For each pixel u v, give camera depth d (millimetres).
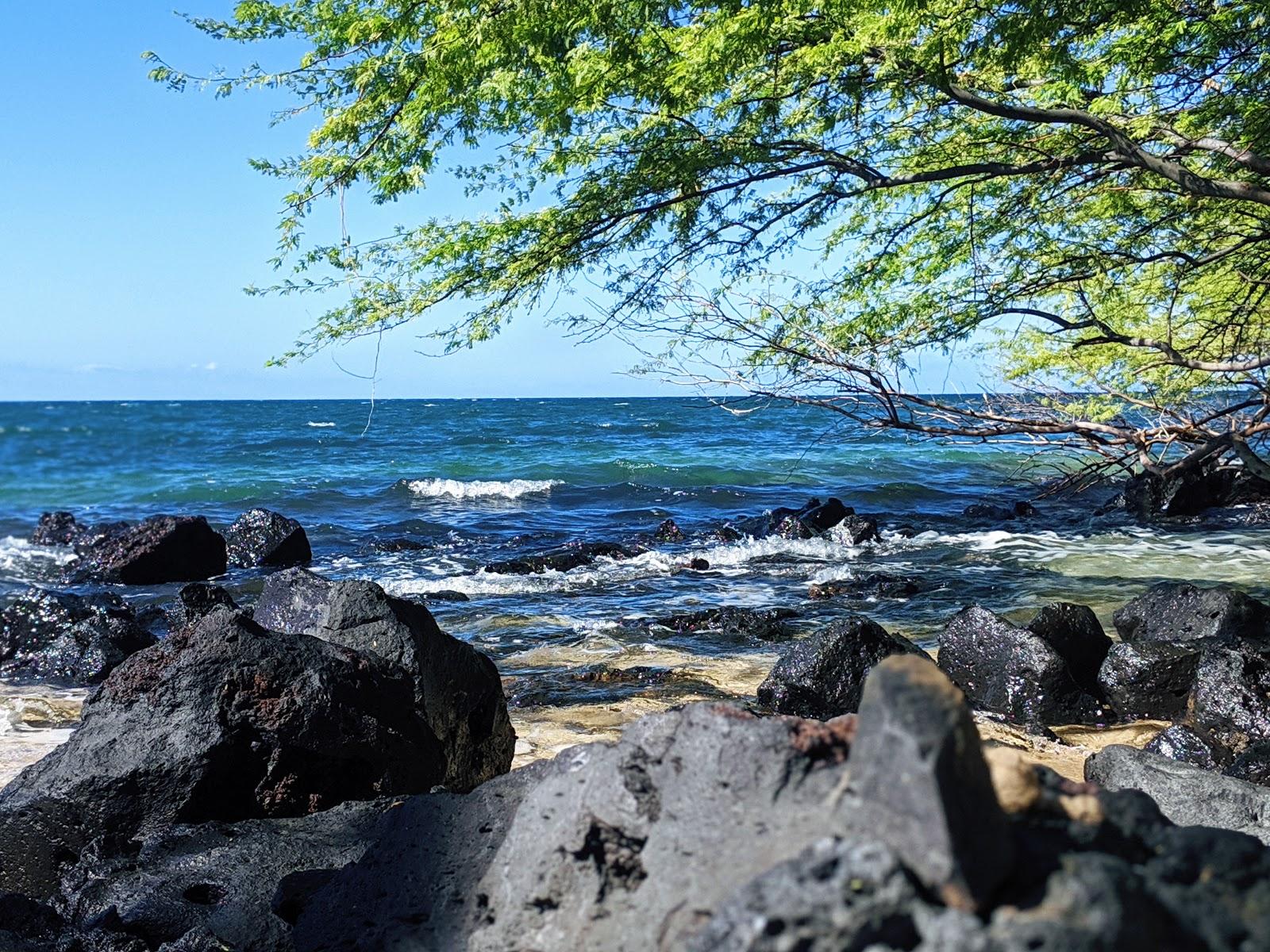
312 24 6742
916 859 1511
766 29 6297
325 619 5484
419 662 5410
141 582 16750
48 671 10508
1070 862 1611
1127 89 7430
